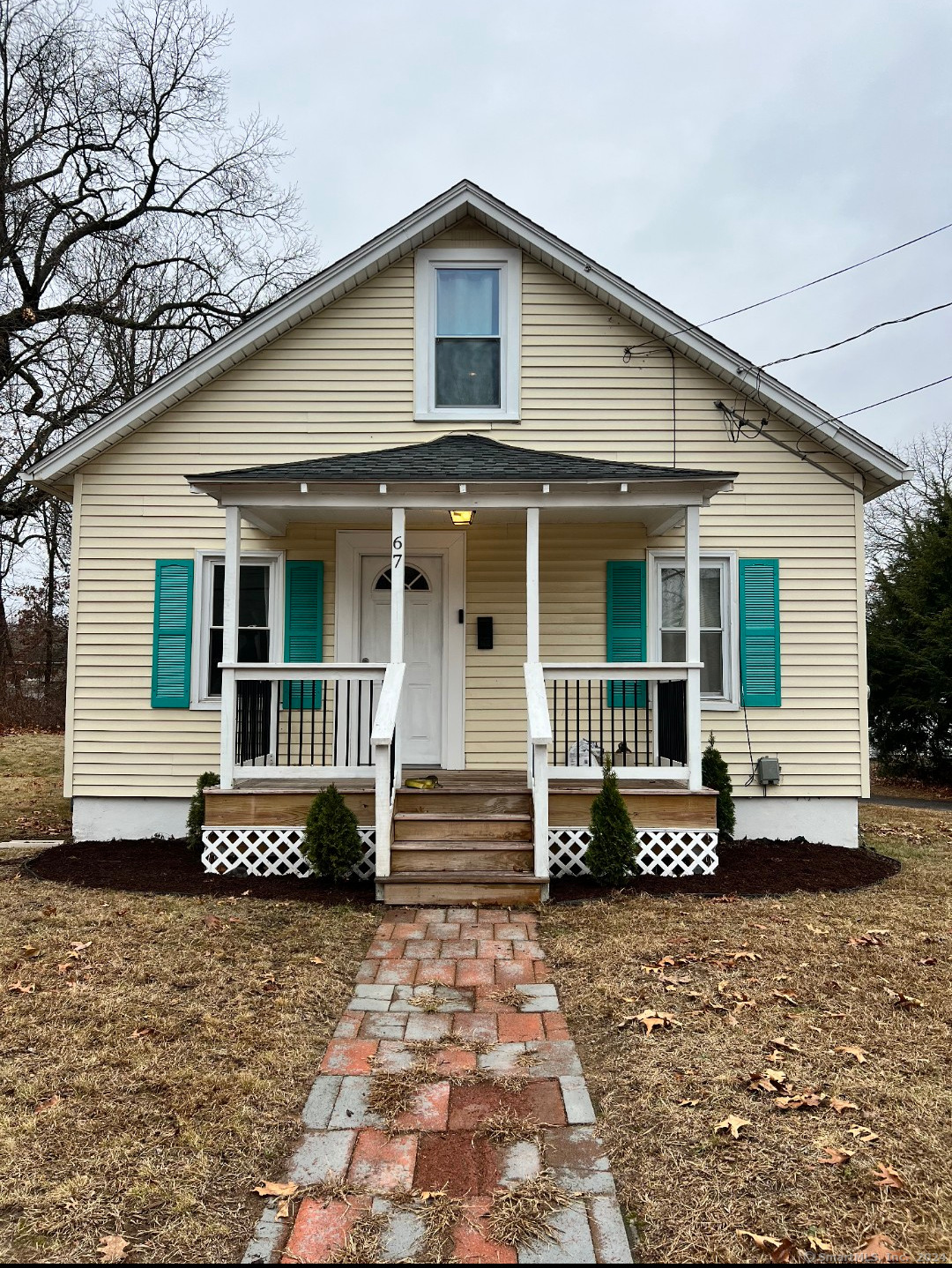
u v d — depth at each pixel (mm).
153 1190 2672
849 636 8414
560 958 4875
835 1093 3252
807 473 8477
